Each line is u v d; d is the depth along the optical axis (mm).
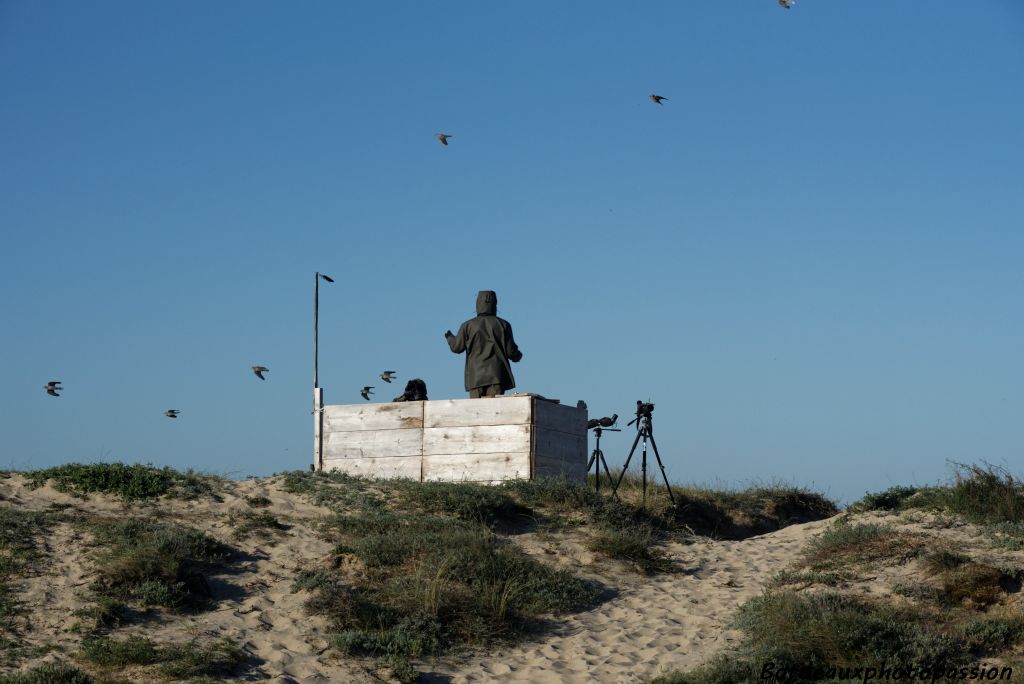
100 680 11117
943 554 14328
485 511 17266
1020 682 11031
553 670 12352
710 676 11578
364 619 13125
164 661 11625
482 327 20984
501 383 20859
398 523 16125
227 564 14539
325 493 17453
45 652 11641
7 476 17047
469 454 19484
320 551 15203
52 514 15367
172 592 13211
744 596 14711
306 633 12789
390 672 12016
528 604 14172
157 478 17172
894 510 18297
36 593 12922
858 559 15055
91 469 17078
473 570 14438
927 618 12719
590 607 14578
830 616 12289
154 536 14422
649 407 20547
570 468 20078
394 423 20062
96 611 12492
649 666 12383
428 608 13398
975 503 17375
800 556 16547
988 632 12211
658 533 18500
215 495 17156
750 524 23125
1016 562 14250
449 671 12336
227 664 11758
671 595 15086
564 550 16375
